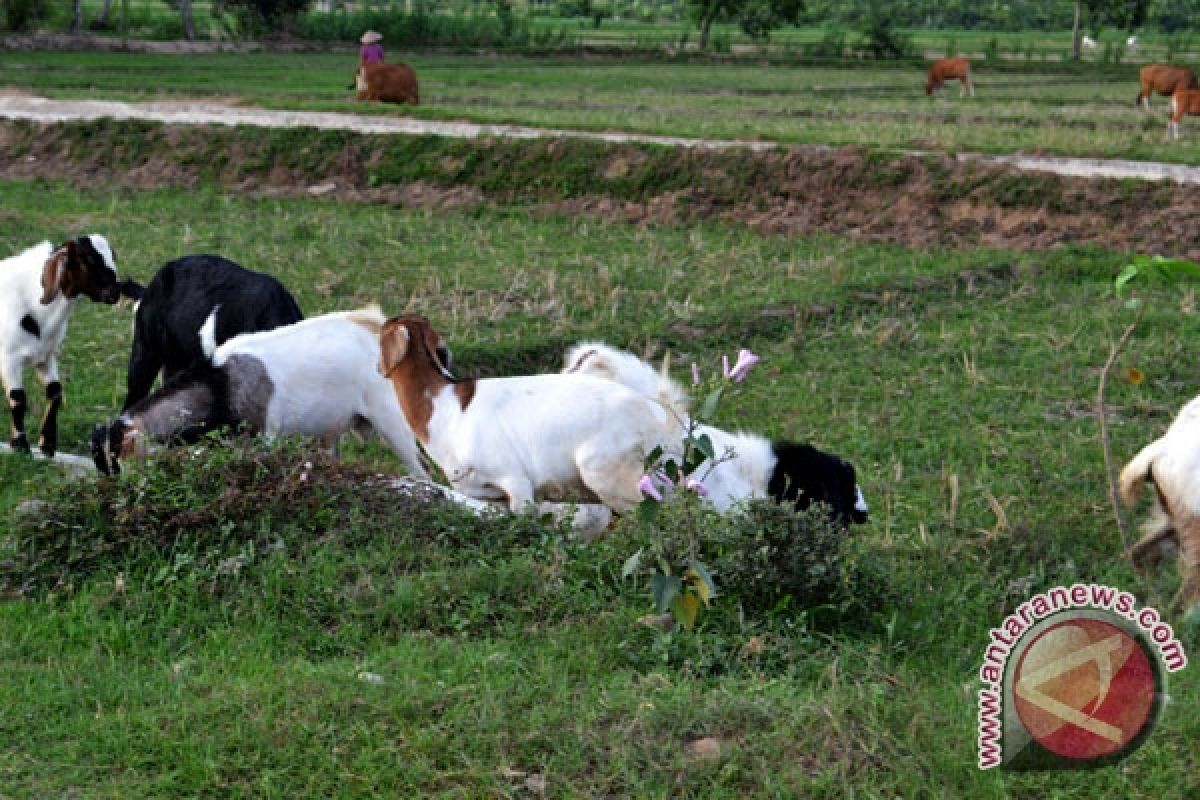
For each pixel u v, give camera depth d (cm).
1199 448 698
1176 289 1465
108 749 527
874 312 1355
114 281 941
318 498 723
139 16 5438
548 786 507
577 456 733
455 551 703
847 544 692
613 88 3478
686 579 602
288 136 2091
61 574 682
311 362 815
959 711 561
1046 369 1170
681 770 512
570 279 1438
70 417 1005
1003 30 8819
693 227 1789
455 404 752
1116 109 3019
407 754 522
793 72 4325
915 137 2105
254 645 621
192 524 699
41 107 2545
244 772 513
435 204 1934
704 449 623
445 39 5094
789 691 570
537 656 603
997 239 1680
